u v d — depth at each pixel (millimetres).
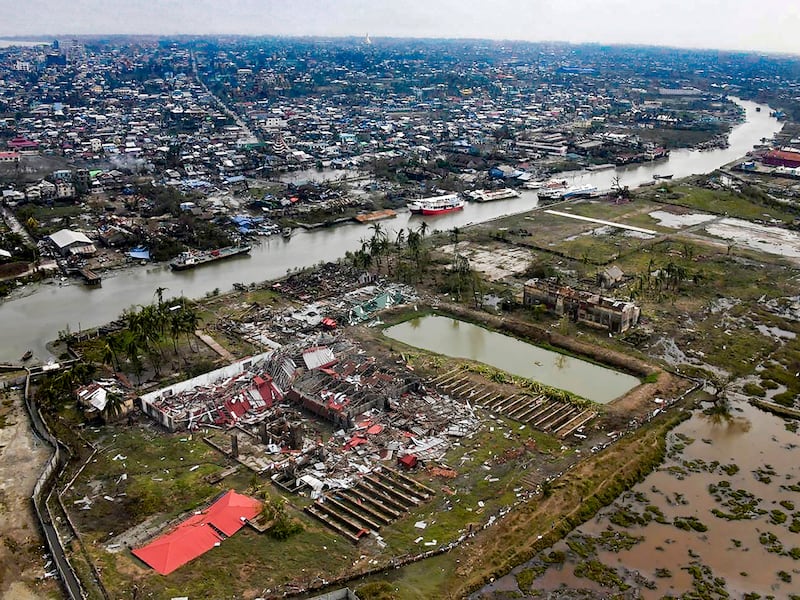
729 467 95688
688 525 83688
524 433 102438
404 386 113188
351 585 72500
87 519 82062
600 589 73188
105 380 116250
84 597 69312
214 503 84562
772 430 105188
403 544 78500
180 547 76250
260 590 71125
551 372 125250
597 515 85500
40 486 87312
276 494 87375
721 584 74125
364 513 83875
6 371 120125
